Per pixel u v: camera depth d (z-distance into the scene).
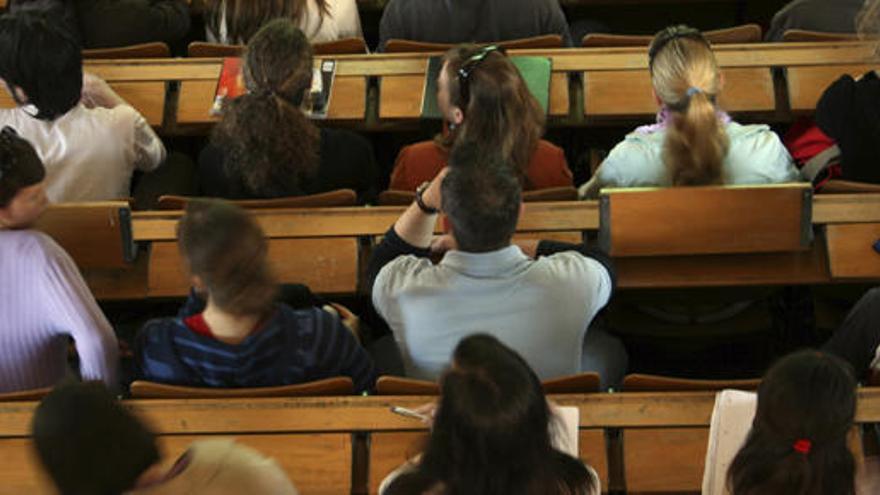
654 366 5.12
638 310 4.83
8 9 6.09
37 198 3.67
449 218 3.50
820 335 4.99
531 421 2.36
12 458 3.49
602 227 4.32
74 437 2.32
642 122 5.43
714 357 5.11
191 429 3.47
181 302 4.76
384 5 7.01
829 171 5.00
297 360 3.46
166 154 5.43
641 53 5.51
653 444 3.50
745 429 3.24
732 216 4.27
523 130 4.41
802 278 4.43
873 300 3.73
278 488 2.70
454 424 2.35
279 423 3.49
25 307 3.67
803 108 5.38
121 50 5.79
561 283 3.55
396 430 3.49
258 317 3.41
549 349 3.61
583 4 7.07
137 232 4.51
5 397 3.60
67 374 3.93
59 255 3.66
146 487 2.46
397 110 5.41
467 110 4.40
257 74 4.50
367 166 4.86
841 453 2.60
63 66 4.56
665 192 4.23
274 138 4.45
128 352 4.34
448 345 3.59
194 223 3.21
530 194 4.55
